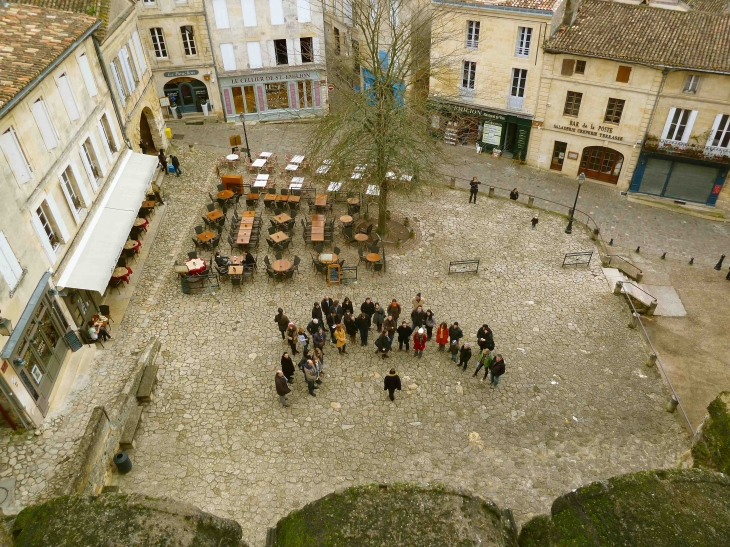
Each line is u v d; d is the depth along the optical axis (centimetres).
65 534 508
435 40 2911
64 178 1795
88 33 1942
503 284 2209
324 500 544
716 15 2852
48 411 1523
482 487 1406
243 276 2100
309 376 1596
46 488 1311
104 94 2202
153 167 2405
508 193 3077
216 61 3484
